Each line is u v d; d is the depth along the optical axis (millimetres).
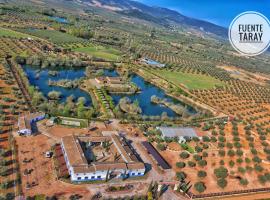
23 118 134375
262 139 160750
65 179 105500
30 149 118500
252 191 117625
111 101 179375
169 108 195000
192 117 176875
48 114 146125
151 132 145750
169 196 107062
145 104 196500
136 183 110750
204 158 134250
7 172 103938
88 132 138500
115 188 105562
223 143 147000
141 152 130375
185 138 145625
